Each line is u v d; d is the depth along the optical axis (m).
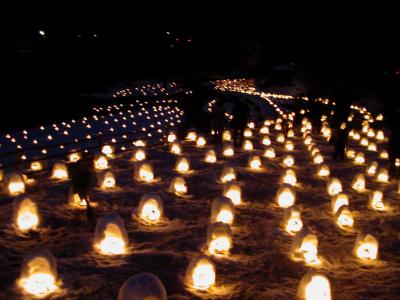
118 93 46.50
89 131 29.52
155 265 8.48
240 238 10.27
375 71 39.53
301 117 33.62
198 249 9.41
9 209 10.99
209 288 7.80
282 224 11.19
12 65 36.00
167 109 39.72
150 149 20.22
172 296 7.39
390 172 17.45
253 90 56.81
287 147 22.25
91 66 48.44
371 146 23.61
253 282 8.17
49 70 38.78
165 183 14.48
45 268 7.31
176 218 11.31
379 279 8.60
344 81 39.72
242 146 21.64
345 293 7.93
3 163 19.92
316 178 16.72
